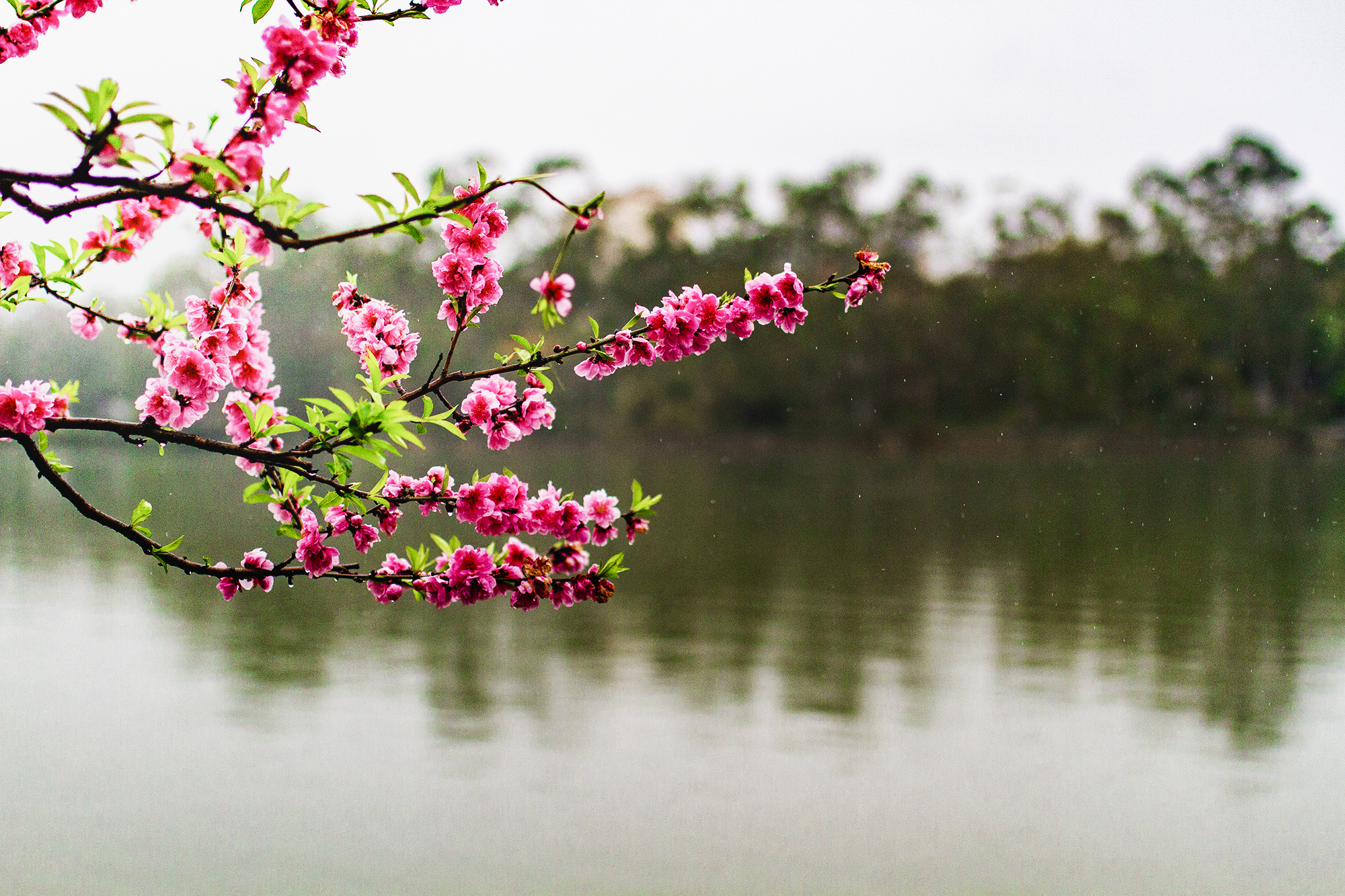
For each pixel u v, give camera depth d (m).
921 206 76.75
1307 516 34.44
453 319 2.92
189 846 8.50
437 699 12.78
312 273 54.84
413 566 3.08
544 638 16.20
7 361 47.09
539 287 2.38
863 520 32.72
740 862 8.36
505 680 13.67
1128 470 60.94
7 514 33.09
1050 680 13.66
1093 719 12.07
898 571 22.64
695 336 2.99
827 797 9.81
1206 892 7.93
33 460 2.70
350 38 2.84
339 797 9.66
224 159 2.32
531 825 9.09
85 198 2.22
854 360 79.62
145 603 18.66
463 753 10.88
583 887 7.77
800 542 27.31
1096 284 76.75
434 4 2.84
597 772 10.39
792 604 18.97
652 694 13.08
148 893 7.54
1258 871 8.31
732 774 10.34
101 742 11.06
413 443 2.75
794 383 82.50
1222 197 81.56
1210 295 78.88
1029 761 10.72
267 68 2.36
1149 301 76.56
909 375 79.38
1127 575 22.17
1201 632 16.55
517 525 3.04
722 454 76.12
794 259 80.56
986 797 9.77
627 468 59.69
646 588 20.58
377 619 17.62
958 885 8.02
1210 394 78.75
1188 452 76.12
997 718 12.08
